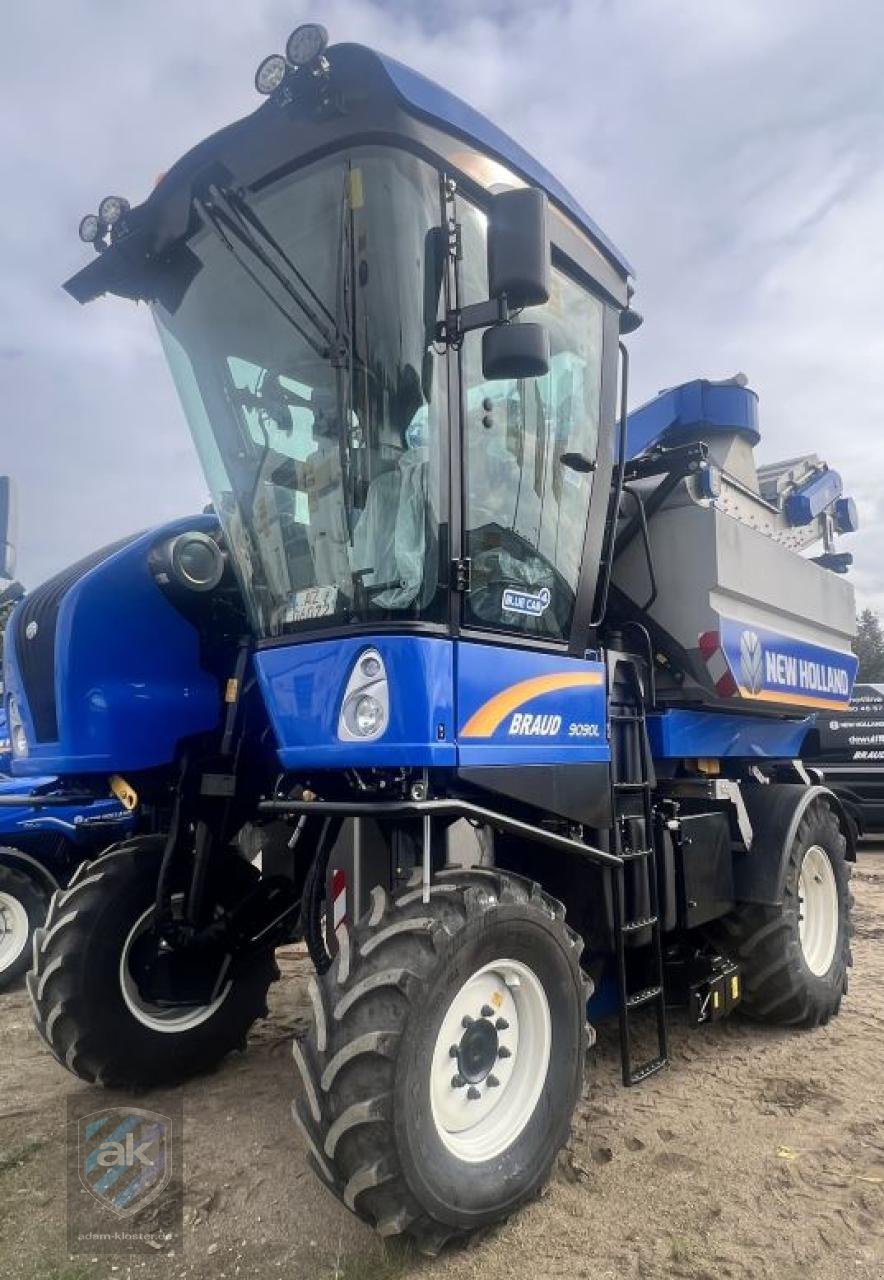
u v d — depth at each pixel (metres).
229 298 3.45
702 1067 4.25
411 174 2.98
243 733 3.88
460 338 3.00
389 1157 2.50
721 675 4.43
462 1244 2.76
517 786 3.15
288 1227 2.87
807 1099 3.89
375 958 2.67
